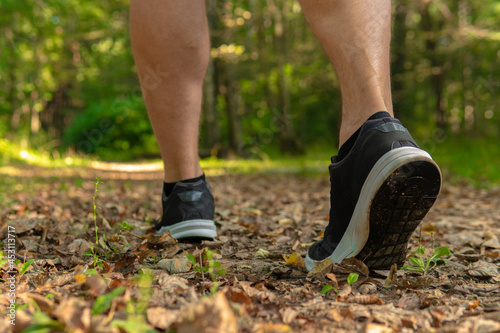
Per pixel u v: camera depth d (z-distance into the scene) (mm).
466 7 19344
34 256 1984
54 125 31031
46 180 8328
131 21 2039
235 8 17547
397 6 15906
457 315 1246
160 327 1037
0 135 18875
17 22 20500
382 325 1170
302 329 1132
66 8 21906
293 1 19344
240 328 1077
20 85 24922
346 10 1534
